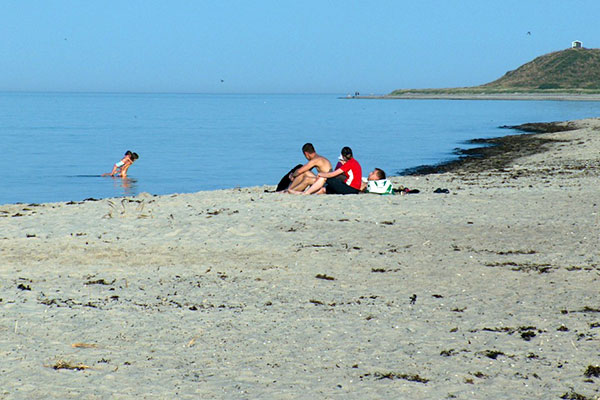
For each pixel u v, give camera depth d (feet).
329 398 30.83
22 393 30.60
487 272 52.75
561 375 33.60
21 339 37.45
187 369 33.99
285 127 368.68
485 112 608.60
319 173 90.22
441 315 42.78
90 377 32.63
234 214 74.08
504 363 35.12
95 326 39.93
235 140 269.03
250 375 33.35
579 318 41.98
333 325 40.75
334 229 67.26
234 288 48.57
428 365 34.83
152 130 333.62
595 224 68.85
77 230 66.44
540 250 59.16
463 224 69.51
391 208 77.56
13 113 542.57
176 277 51.44
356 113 606.55
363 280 50.88
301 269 53.88
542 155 179.32
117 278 50.96
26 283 49.06
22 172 163.02
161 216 73.26
